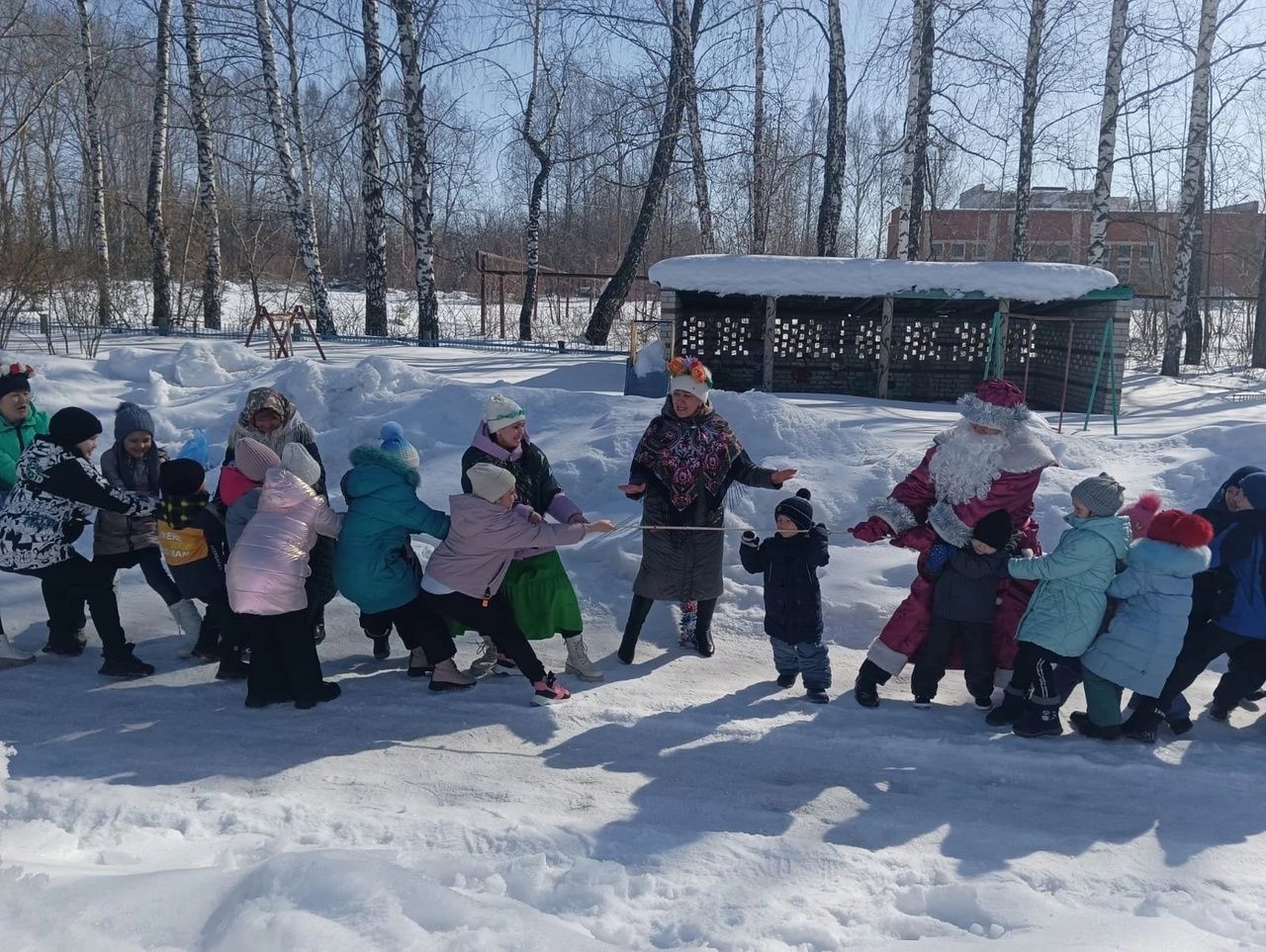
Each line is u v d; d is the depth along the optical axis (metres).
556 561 5.14
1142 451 7.87
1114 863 3.53
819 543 4.93
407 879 2.85
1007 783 4.18
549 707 4.82
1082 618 4.52
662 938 2.91
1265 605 4.59
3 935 2.51
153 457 5.50
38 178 30.19
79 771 4.09
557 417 9.05
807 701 5.00
